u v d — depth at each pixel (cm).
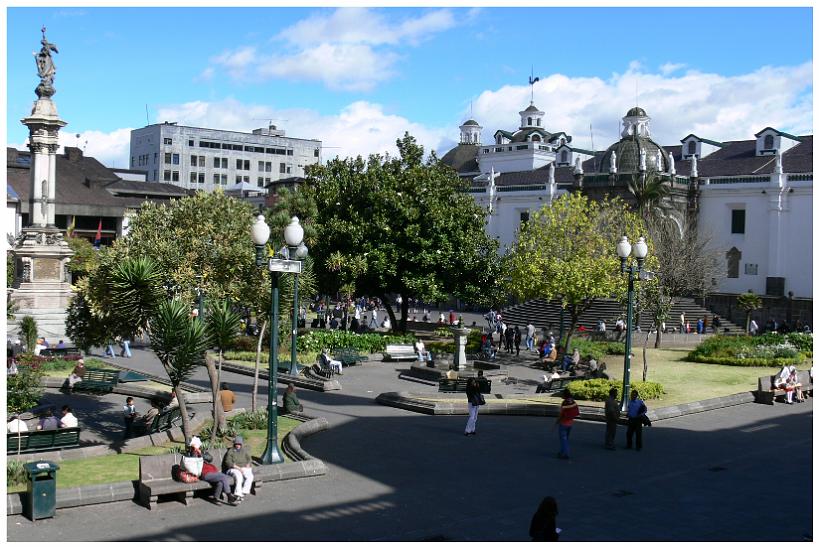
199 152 12656
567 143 8469
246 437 1880
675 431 2184
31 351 3259
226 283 2150
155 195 8069
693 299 5406
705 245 5422
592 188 6153
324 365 3083
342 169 4503
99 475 1494
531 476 1652
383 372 3266
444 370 3100
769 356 3528
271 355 1630
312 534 1245
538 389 2752
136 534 1216
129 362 3412
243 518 1315
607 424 1941
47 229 4025
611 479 1644
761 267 5597
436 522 1325
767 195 5541
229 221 2273
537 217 3762
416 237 4197
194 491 1417
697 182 5888
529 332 4131
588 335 4459
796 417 2433
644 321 4772
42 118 3978
